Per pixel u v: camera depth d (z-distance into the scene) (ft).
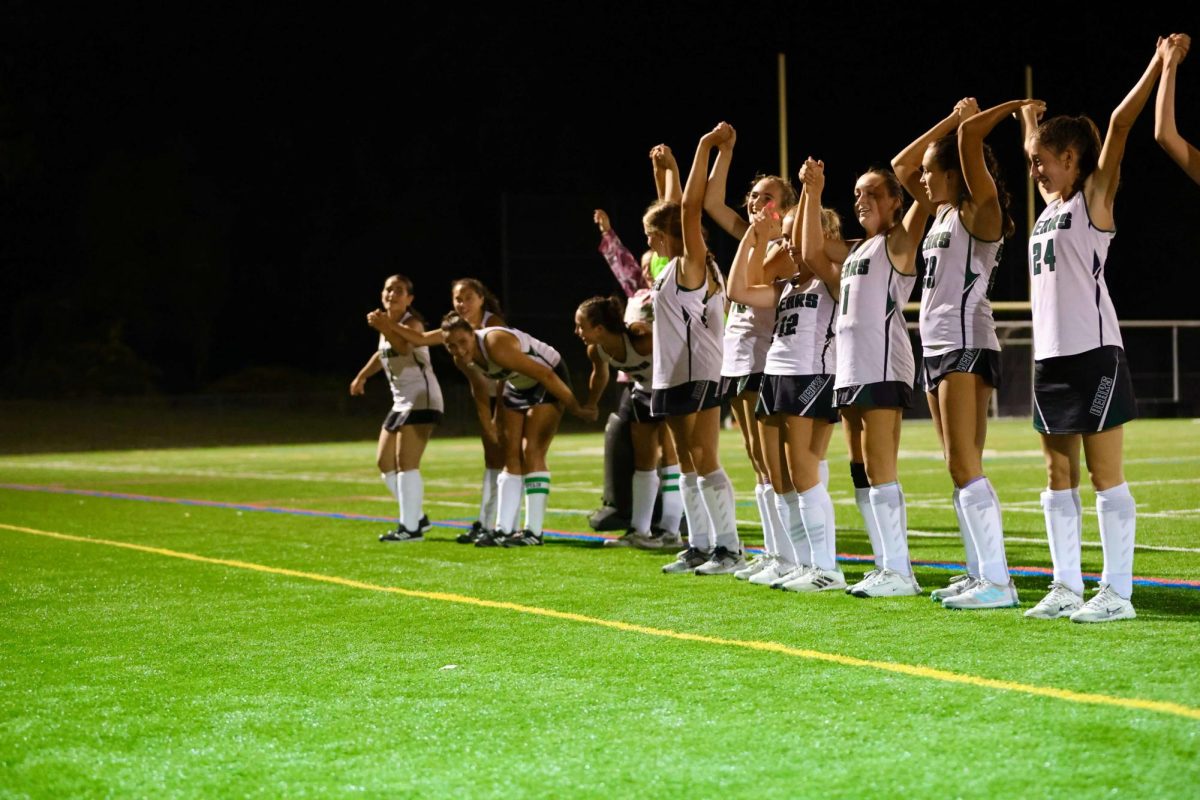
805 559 19.39
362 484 46.98
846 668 13.52
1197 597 17.40
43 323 115.14
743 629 15.90
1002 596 16.84
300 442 96.22
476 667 14.17
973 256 16.38
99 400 100.27
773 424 19.22
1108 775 9.78
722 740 11.10
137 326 119.24
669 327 20.86
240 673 14.20
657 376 21.11
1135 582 18.94
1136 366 112.06
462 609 17.97
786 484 19.24
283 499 39.86
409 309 27.50
